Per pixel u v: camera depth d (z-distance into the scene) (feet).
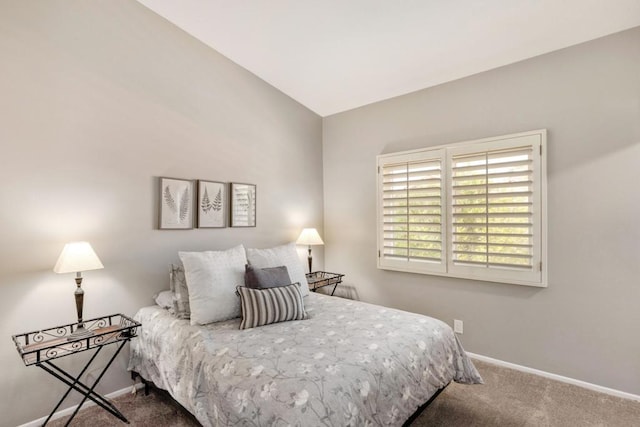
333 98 12.35
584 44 7.97
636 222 7.40
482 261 9.38
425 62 9.50
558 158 8.31
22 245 6.82
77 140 7.53
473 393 7.91
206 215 9.86
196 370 6.02
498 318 9.32
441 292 10.41
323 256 13.79
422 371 6.20
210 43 9.91
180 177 9.36
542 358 8.64
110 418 7.12
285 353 5.75
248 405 4.76
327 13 8.07
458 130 10.02
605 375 7.80
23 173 6.83
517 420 6.86
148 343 7.71
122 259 8.23
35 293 6.98
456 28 7.99
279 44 9.62
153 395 8.04
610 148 7.67
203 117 9.91
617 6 6.86
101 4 7.89
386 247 11.57
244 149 11.02
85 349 6.49
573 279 8.15
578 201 8.06
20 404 6.81
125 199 8.29
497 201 9.13
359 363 5.41
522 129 8.85
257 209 11.38
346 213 13.06
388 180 11.53
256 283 7.90
